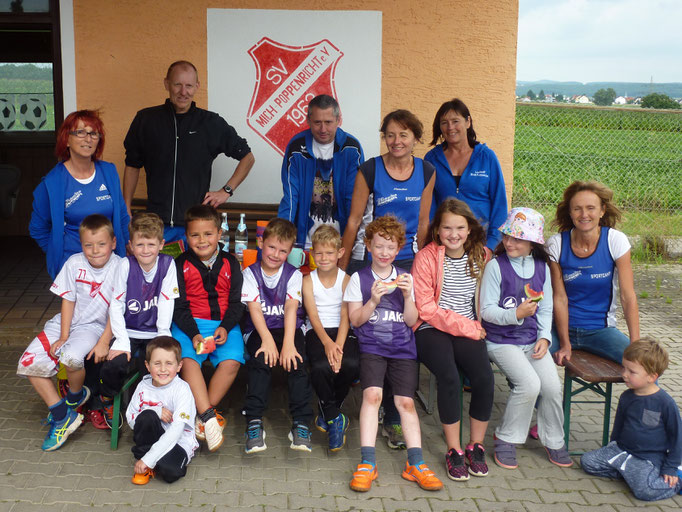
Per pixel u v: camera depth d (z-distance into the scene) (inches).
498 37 220.2
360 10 218.1
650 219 403.2
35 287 263.0
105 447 143.6
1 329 212.4
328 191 176.1
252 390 140.1
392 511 122.3
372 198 161.3
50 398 140.9
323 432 155.4
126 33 215.0
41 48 328.8
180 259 149.6
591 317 155.7
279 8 217.0
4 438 145.5
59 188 151.2
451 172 179.5
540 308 148.4
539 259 149.9
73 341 142.0
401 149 154.5
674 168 433.1
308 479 133.3
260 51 218.8
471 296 148.5
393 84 222.4
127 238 167.8
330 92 222.4
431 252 147.6
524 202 416.5
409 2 218.2
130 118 219.1
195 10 215.5
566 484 134.6
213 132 187.6
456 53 221.1
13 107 339.3
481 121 225.0
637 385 131.4
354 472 133.4
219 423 149.9
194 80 179.8
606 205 151.5
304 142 173.3
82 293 148.0
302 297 152.2
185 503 122.4
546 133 467.5
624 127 465.1
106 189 157.2
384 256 140.1
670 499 129.9
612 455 134.6
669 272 345.1
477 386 138.6
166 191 183.5
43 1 213.2
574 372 141.3
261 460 140.6
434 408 171.8
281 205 177.5
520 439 141.8
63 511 118.0
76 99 217.3
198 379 140.7
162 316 145.4
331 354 140.4
